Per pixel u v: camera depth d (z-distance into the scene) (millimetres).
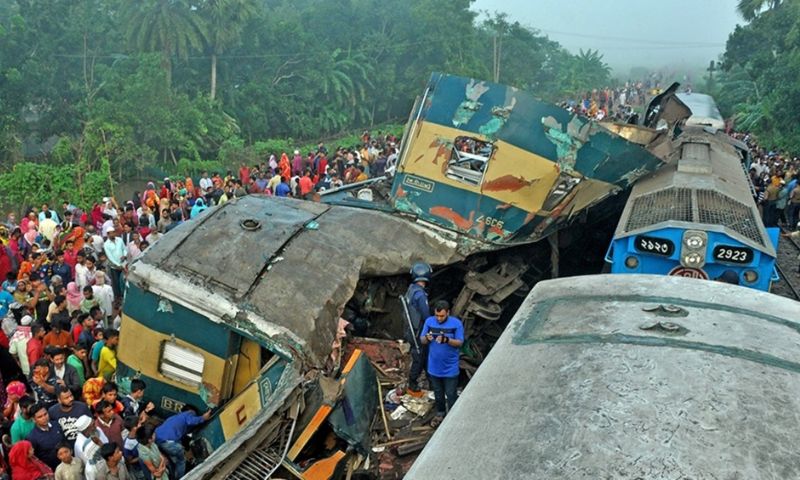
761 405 3123
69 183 21953
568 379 3498
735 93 43094
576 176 9164
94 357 8344
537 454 2910
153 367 7355
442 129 9336
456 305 8961
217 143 33000
